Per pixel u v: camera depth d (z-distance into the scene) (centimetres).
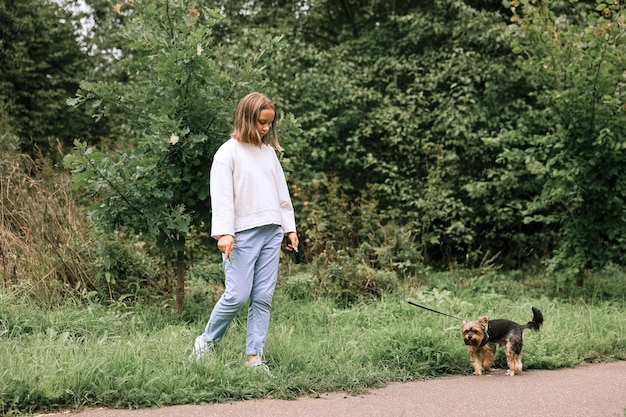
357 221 1010
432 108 1225
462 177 1152
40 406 382
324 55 1216
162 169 626
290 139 664
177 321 609
